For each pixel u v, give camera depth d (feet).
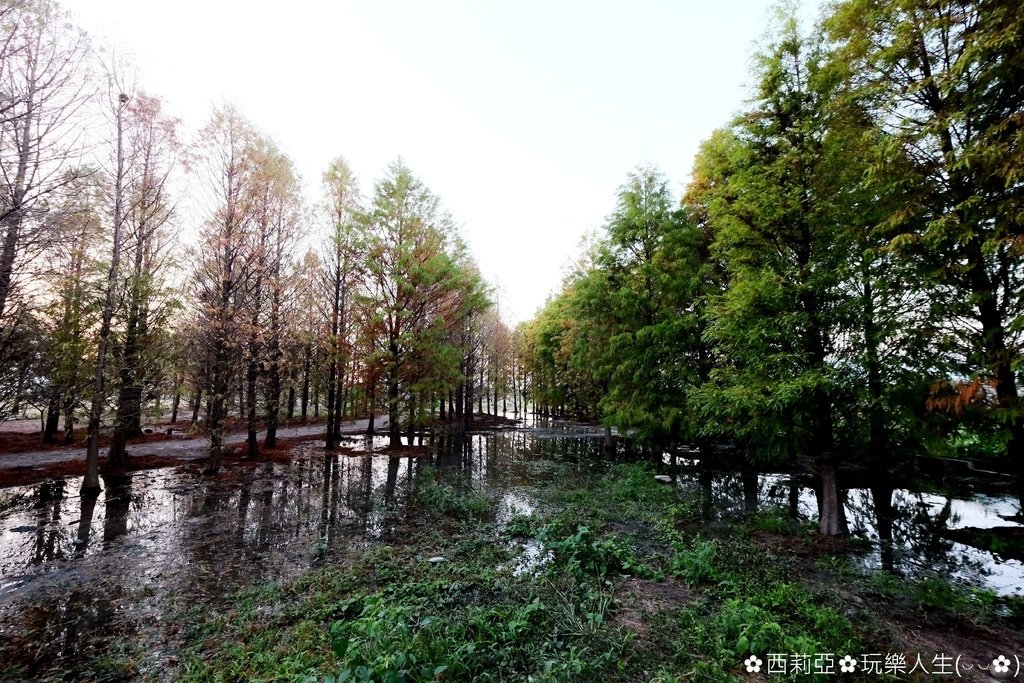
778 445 35.47
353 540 29.35
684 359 50.42
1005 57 21.90
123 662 15.97
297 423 112.06
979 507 37.73
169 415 120.47
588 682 14.07
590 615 17.22
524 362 141.79
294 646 16.38
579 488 44.14
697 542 27.17
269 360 63.31
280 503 38.93
